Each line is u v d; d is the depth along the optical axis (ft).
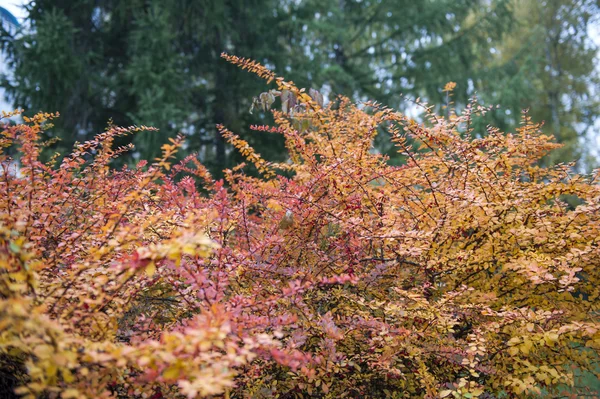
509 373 8.57
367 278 9.22
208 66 38.52
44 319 4.30
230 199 10.34
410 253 8.73
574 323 7.27
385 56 49.32
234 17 38.58
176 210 8.59
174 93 32.71
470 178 10.87
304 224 9.64
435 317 8.29
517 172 11.39
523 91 43.39
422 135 10.60
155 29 32.60
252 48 39.17
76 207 8.76
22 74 31.42
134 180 9.32
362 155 10.68
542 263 8.46
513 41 58.44
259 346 5.53
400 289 8.78
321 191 10.44
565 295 9.36
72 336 4.97
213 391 4.28
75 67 31.89
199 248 5.12
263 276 8.53
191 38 38.52
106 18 37.35
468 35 46.60
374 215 10.28
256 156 11.98
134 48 33.35
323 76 39.06
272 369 7.99
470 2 46.16
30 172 7.30
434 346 8.20
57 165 27.50
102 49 36.14
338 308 8.96
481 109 11.39
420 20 45.37
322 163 10.95
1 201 6.92
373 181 11.82
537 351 8.72
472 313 8.99
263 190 10.94
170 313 8.24
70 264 7.16
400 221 10.08
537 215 9.75
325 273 9.25
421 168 10.68
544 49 57.82
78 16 35.24
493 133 11.46
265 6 39.09
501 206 9.52
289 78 36.91
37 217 7.49
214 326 4.95
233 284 8.48
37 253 6.76
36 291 5.57
